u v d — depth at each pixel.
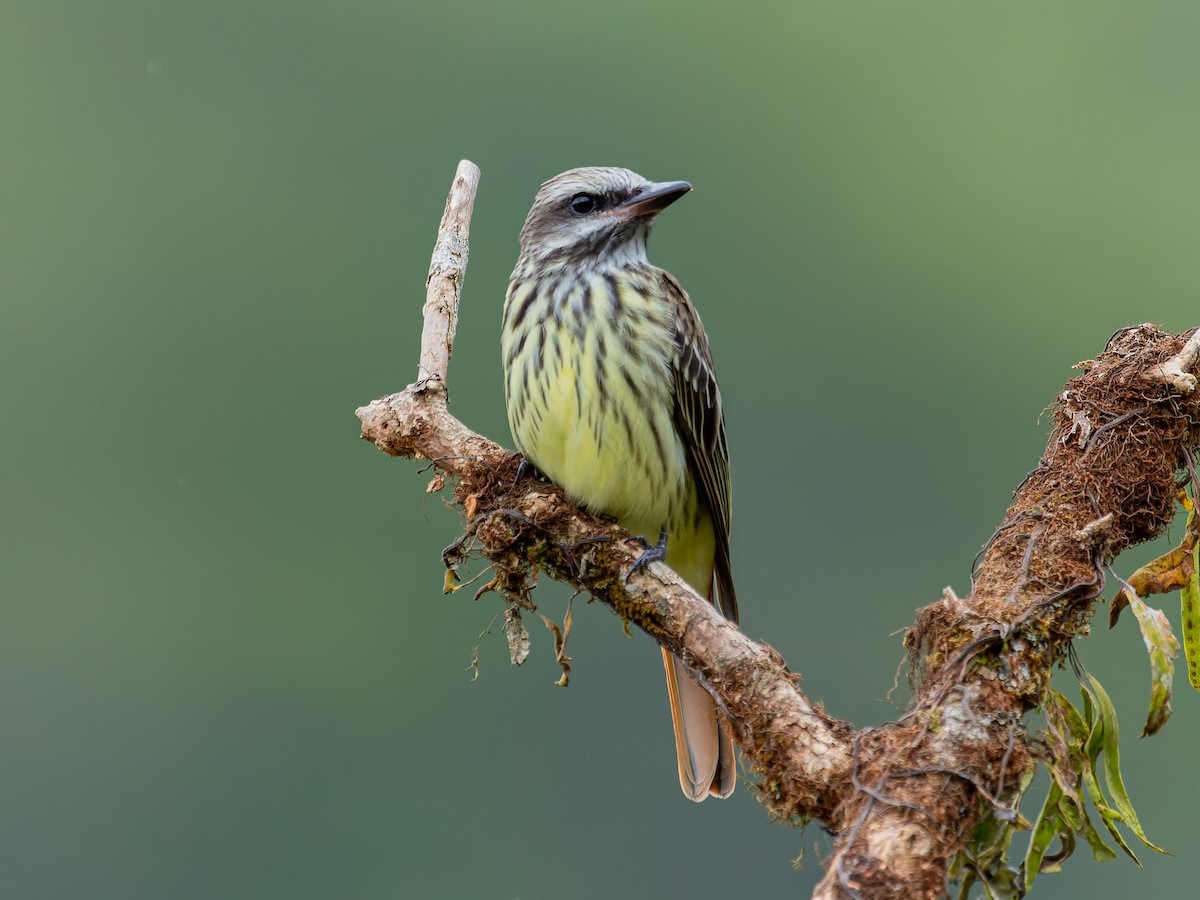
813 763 6.71
